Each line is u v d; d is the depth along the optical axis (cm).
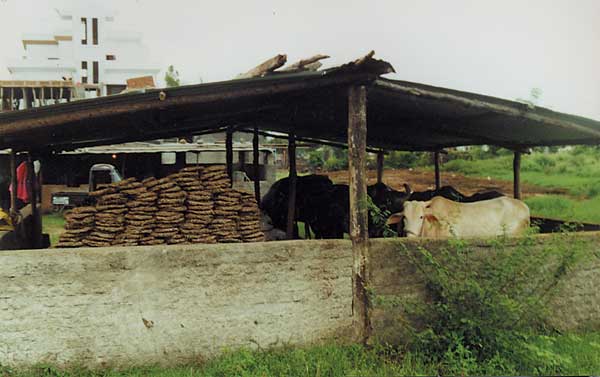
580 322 659
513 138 902
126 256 499
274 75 529
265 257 532
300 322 543
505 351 523
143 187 558
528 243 590
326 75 532
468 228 736
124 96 495
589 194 1844
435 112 692
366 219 562
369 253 566
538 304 574
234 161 1611
